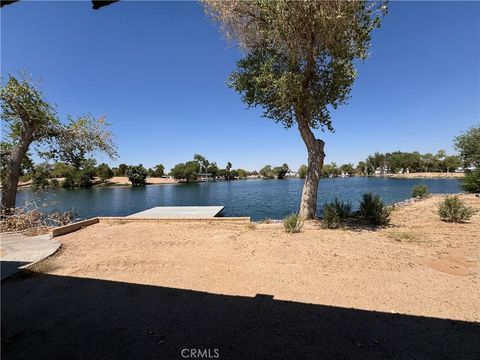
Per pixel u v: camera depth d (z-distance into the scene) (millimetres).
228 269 4352
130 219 9391
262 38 8805
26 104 9242
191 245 5848
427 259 4582
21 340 2623
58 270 4535
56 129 10336
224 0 8195
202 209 13969
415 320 2805
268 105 9508
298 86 7598
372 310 3018
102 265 4672
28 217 8742
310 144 9094
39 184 12133
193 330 2715
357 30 7520
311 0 6766
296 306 3148
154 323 2859
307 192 9094
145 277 4133
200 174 101250
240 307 3156
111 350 2441
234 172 118312
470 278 3812
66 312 3135
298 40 7672
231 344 2477
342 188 38562
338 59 7742
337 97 8680
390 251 5020
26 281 4102
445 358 2227
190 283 3873
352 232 6754
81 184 60688
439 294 3355
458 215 8055
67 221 9789
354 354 2297
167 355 2348
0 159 9375
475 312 2941
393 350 2338
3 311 3188
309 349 2375
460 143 18922
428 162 89000
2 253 5379
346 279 3838
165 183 82312
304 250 5195
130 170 71500
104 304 3309
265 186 54281
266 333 2631
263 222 9109
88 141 10922
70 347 2500
